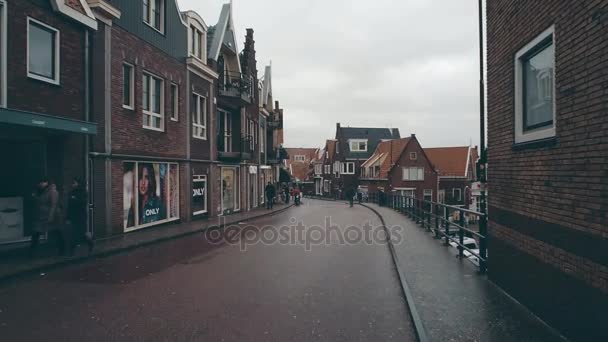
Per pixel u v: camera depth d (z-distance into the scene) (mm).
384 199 33875
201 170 18859
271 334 4750
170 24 15664
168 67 15508
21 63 8703
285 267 8445
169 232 13320
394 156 49344
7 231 9211
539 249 5074
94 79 11148
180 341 4500
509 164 6152
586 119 4039
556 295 4625
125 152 12695
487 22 7320
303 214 24156
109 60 11797
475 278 7219
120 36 12391
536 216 5160
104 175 11594
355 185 58281
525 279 5504
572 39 4301
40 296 6148
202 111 19250
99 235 11391
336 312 5586
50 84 9531
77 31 10453
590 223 3955
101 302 5887
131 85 13188
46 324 4961
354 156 58938
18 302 5836
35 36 9234
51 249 9461
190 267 8375
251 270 8133
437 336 4508
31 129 8672
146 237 11961
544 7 4973
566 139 4418
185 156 17016
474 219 38781
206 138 19359
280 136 49812
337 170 60969
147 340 4512
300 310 5652
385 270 8328
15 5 8539
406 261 8742
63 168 10047
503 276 6391
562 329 4492
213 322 5121
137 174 13477
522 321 4984
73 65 10312
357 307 5816
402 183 47562
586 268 4020
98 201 11344
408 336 4734
